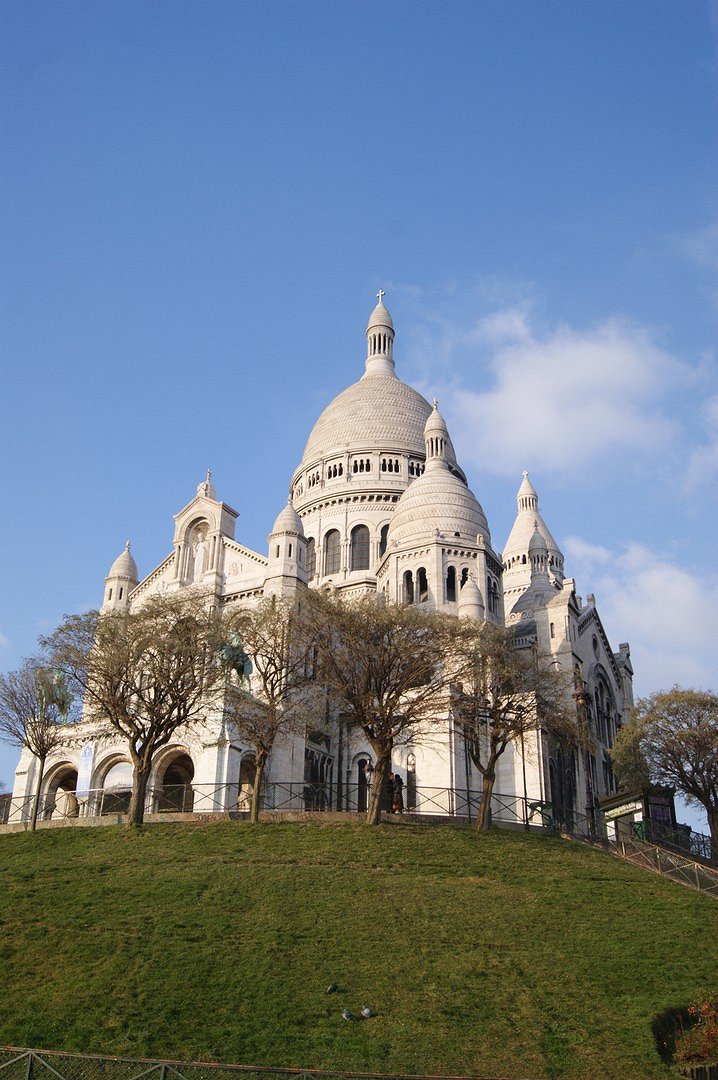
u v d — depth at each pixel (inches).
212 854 2225.6
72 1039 1355.8
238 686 3058.6
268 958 1642.5
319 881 2025.1
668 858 2488.9
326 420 5142.7
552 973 1651.1
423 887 2026.3
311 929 1772.9
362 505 4648.1
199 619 2851.9
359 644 2711.6
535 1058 1379.2
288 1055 1346.0
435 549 3892.7
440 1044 1401.3
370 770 3321.9
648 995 1585.9
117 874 2064.5
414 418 5027.1
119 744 3213.6
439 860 2240.4
